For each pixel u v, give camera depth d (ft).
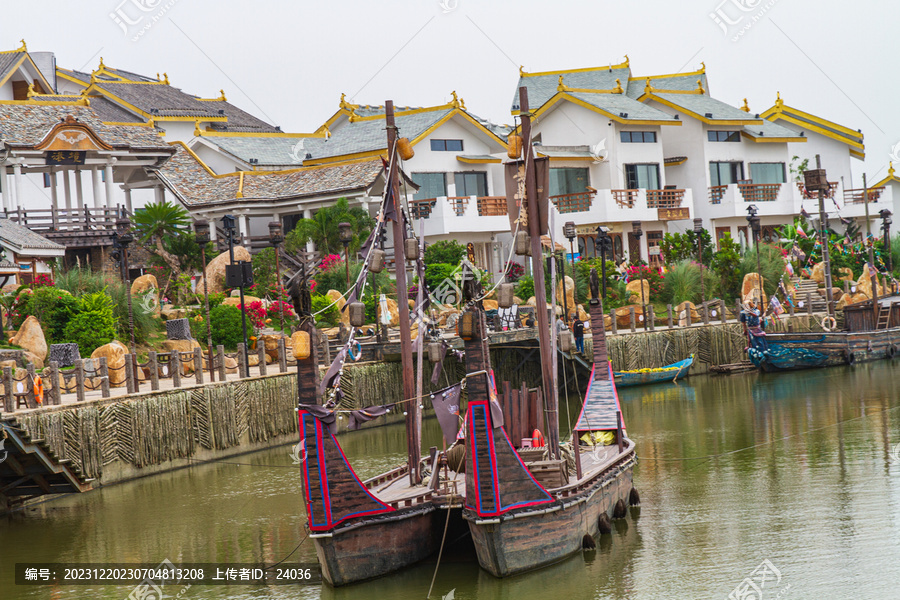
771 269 172.86
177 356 91.81
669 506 72.49
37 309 103.76
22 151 143.13
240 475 87.97
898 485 75.25
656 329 148.25
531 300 148.36
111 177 154.92
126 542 67.56
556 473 60.23
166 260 139.44
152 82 231.09
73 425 78.64
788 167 220.43
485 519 54.03
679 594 53.78
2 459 67.31
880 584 54.19
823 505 70.59
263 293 135.13
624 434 76.74
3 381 73.20
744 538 63.46
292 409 104.17
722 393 131.13
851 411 110.73
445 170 176.35
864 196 209.97
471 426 54.49
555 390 64.54
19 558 64.59
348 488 55.42
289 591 56.80
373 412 61.11
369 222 152.97
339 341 118.32
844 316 164.55
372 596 55.01
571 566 58.23
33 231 137.90
